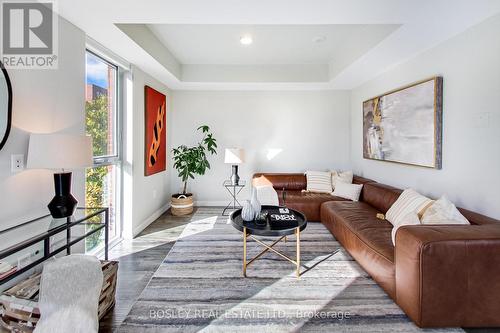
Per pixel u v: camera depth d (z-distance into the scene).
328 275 2.33
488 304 1.59
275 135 4.92
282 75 4.34
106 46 2.72
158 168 4.16
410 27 2.25
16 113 1.67
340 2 1.87
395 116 3.29
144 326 1.68
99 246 2.88
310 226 3.66
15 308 1.42
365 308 1.86
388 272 1.95
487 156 2.08
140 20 2.15
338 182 4.12
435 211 2.05
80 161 1.71
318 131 4.91
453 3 1.87
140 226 3.54
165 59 3.53
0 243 1.57
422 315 1.61
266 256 2.72
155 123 4.00
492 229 1.70
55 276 1.44
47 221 1.90
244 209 2.53
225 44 3.49
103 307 1.76
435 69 2.64
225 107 4.91
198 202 4.98
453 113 2.41
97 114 2.82
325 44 3.52
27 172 1.76
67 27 2.13
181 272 2.39
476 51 2.17
